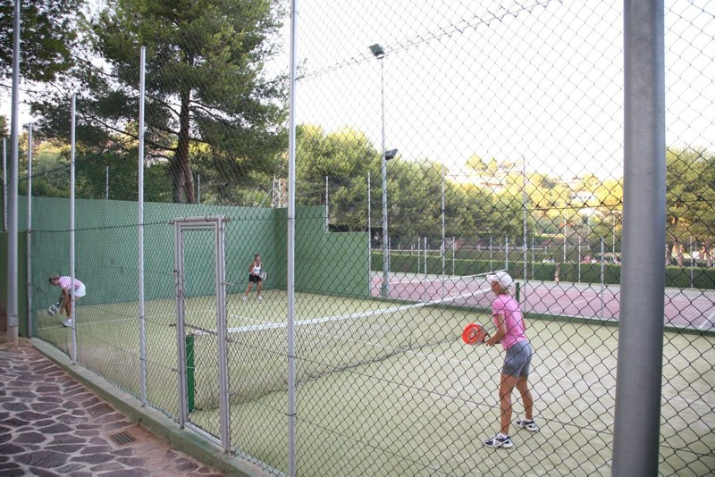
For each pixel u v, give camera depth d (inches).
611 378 272.4
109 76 465.4
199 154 313.7
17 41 343.0
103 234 400.8
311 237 621.6
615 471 69.4
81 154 514.6
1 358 299.0
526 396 197.3
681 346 368.5
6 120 666.2
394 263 413.4
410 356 334.3
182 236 181.3
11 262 339.0
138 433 192.1
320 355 326.3
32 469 160.9
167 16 514.6
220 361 160.7
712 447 182.7
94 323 406.3
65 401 227.1
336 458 167.6
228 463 153.9
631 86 69.2
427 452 174.6
